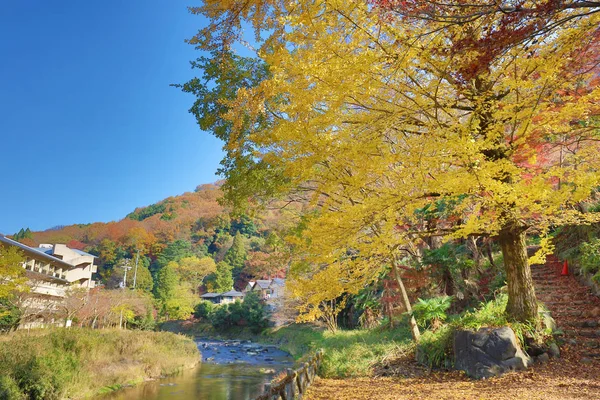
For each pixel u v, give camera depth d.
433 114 5.39
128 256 73.75
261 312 39.41
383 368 9.63
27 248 23.75
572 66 4.00
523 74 4.54
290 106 4.26
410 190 4.76
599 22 3.28
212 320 44.56
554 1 2.40
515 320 7.39
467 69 3.11
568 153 7.35
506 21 2.61
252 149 7.29
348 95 4.26
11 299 19.86
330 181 4.89
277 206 11.30
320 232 4.95
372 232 6.15
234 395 14.42
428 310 10.38
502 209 4.88
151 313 38.78
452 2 2.75
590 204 10.28
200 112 7.10
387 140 5.61
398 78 4.64
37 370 11.48
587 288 9.87
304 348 24.09
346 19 3.72
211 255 76.50
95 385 13.73
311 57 3.89
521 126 4.92
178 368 19.58
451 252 11.85
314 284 6.16
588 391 5.21
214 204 102.50
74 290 28.56
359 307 19.08
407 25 3.51
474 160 4.28
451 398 5.68
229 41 3.80
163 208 103.62
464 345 7.56
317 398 7.14
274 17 3.65
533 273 12.19
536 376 6.33
